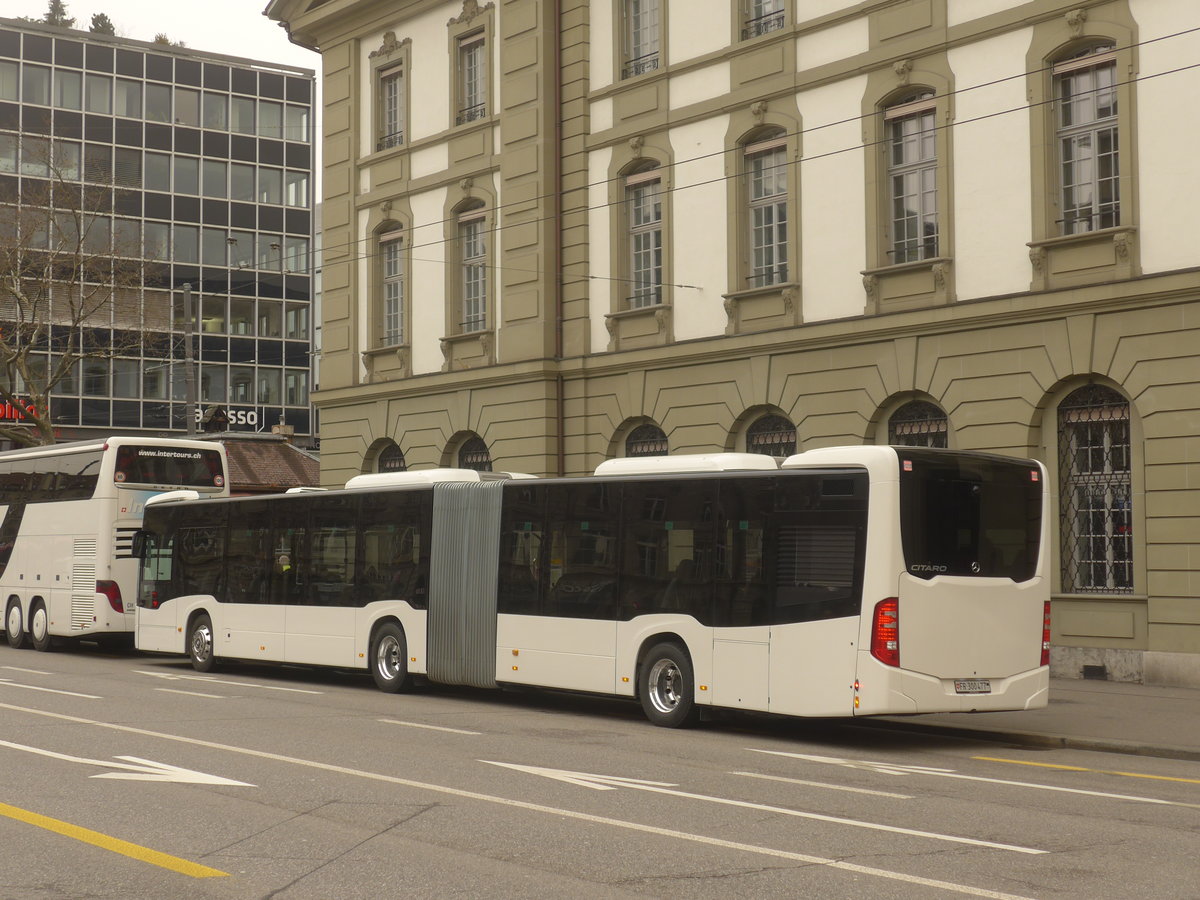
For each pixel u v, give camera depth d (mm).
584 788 10773
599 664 16766
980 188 21234
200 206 64000
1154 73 19359
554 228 28016
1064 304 20031
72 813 9477
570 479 17531
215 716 15648
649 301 26469
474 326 30016
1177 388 18953
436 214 30781
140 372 61656
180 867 7848
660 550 16234
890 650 13961
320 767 11695
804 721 17016
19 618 28938
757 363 24125
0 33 59406
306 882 7512
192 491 25484
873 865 8055
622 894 7273
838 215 23109
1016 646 14797
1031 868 8055
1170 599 18984
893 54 22297
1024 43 20750
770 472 15180
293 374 66375
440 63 30750
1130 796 11047
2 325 43750
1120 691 18625
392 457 32188
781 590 14867
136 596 26531
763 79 24250
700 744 14180
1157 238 19266
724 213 24875
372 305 32438
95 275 51688
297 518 21703
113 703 16984
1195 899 7359
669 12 26000
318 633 20953
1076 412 20375
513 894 7262
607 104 27172
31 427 58906
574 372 27438
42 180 59562
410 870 7805
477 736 14258
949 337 21484
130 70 62438
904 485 14211
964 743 14977
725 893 7316
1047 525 15227
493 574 18328
